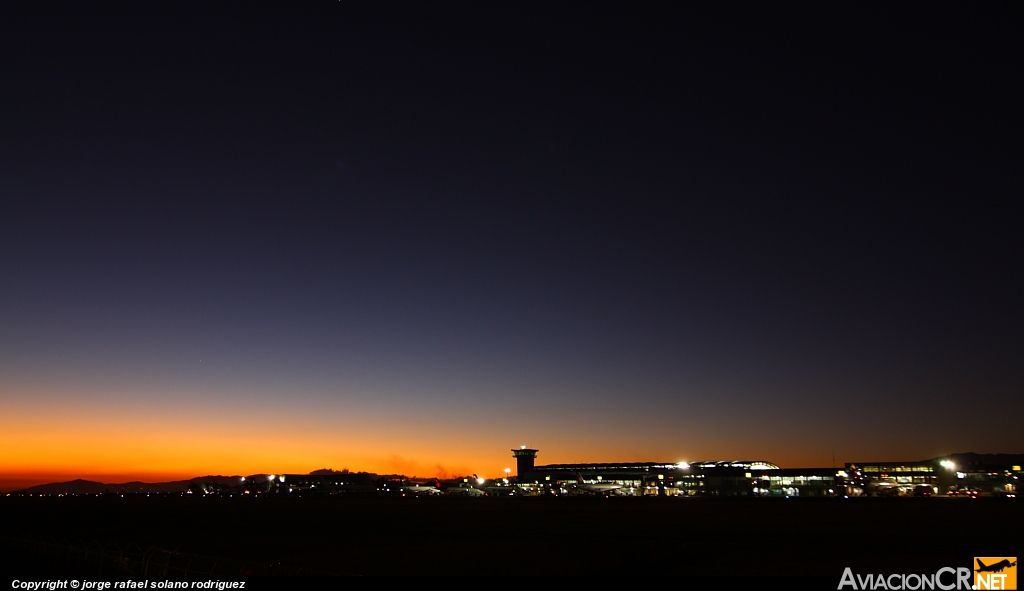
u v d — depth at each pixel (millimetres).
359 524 87500
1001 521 80625
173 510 136750
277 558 52219
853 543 56750
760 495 197875
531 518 96750
